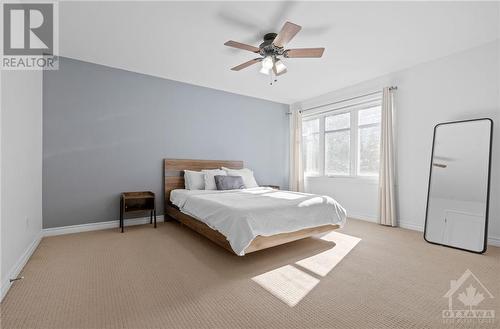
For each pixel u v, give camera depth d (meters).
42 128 3.04
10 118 1.86
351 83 4.28
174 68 3.64
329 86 4.45
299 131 5.36
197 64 3.50
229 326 1.35
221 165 4.61
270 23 2.48
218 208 2.47
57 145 3.14
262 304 1.58
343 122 4.67
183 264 2.22
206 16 2.37
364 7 2.22
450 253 2.56
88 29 2.58
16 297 1.62
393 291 1.75
